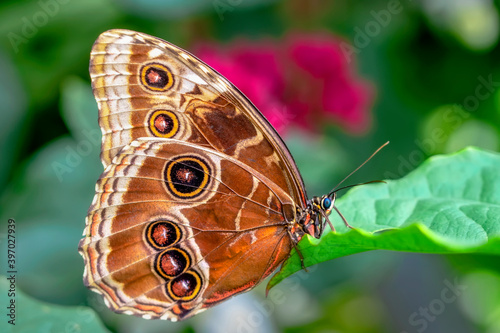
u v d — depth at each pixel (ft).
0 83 1.62
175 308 1.30
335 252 1.20
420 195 1.28
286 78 1.65
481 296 2.35
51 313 1.25
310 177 1.60
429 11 2.01
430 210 1.26
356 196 1.29
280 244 1.32
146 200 1.29
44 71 1.67
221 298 1.32
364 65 2.07
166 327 1.50
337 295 1.85
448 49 2.06
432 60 2.08
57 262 1.49
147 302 1.29
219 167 1.30
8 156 1.60
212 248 1.31
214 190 1.30
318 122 1.68
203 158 1.30
